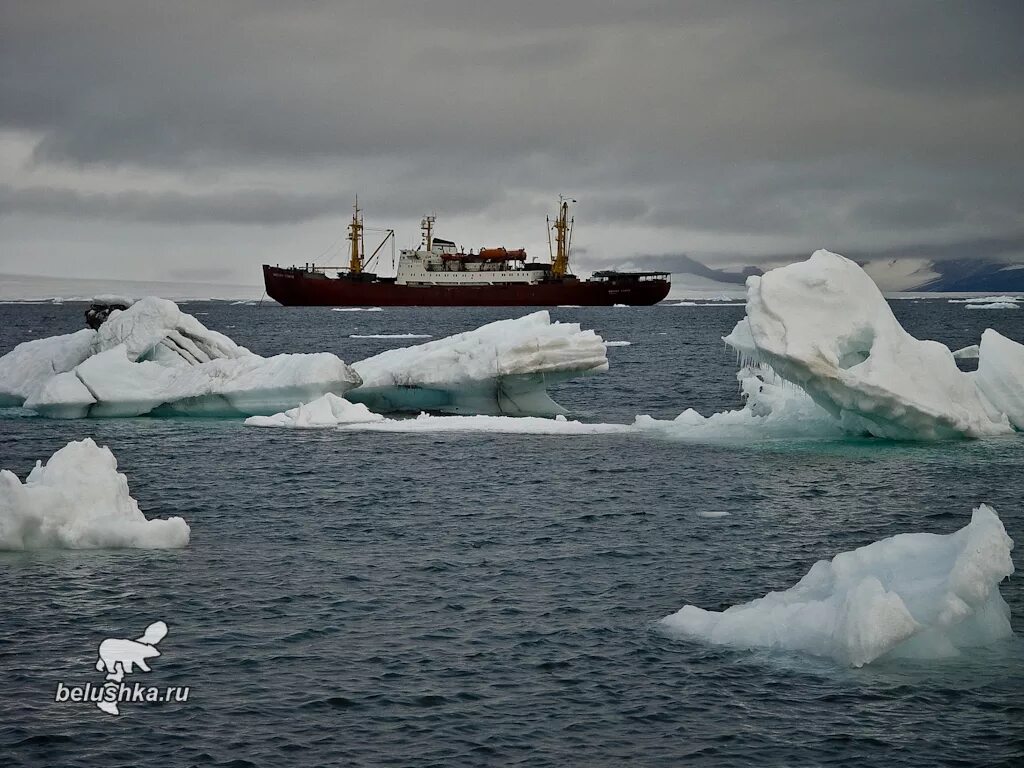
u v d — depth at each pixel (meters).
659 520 28.98
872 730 15.88
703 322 177.38
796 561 24.88
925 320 173.50
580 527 28.22
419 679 17.70
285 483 34.34
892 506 30.47
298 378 48.22
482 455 39.22
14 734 15.86
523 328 50.25
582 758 15.17
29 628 19.94
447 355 50.00
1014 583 22.11
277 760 15.13
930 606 18.38
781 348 38.38
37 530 25.25
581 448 40.62
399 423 46.25
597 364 48.38
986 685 17.16
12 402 53.59
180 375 50.44
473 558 25.03
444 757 15.20
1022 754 15.22
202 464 37.66
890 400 38.41
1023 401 42.00
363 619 20.55
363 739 15.70
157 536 25.66
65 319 199.75
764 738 15.70
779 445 40.38
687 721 16.22
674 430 44.50
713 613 19.92
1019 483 33.09
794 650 18.56
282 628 20.03
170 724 16.17
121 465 37.50
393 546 26.19
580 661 18.39
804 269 39.34
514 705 16.75
